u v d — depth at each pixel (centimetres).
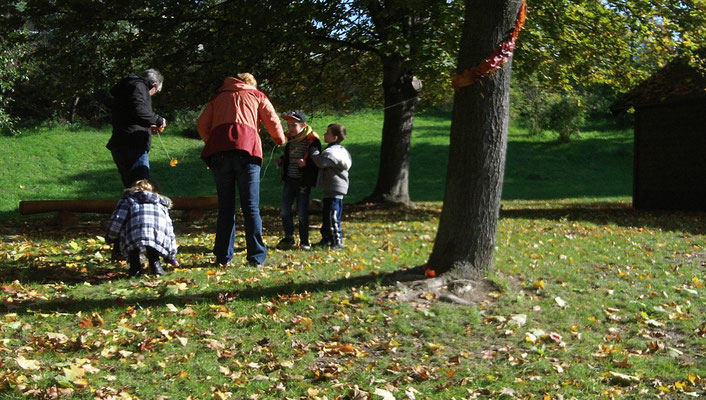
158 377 429
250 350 481
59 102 1501
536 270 733
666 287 692
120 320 521
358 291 609
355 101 2519
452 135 652
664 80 1745
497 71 629
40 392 389
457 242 646
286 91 1675
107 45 1457
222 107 699
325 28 1411
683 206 1673
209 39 1402
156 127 755
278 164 877
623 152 3362
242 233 1030
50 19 1475
